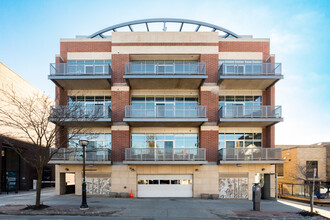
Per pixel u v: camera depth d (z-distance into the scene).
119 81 19.77
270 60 19.97
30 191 24.62
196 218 11.91
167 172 19.02
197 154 18.44
